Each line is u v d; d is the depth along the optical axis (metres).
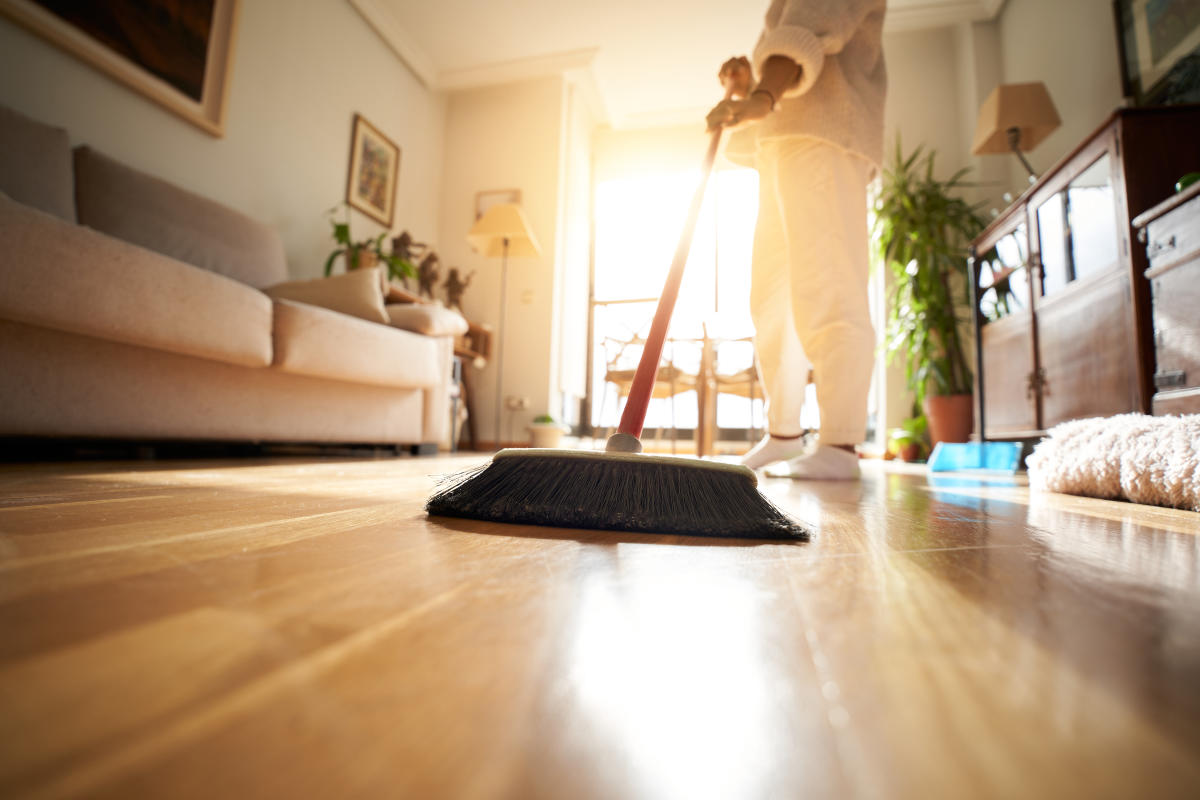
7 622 0.22
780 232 1.67
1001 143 3.32
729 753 0.13
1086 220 1.86
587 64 4.69
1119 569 0.37
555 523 0.52
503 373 4.64
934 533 0.53
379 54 4.29
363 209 4.09
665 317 0.87
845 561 0.39
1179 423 0.87
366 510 0.61
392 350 2.27
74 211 2.06
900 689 0.17
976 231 3.74
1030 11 3.71
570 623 0.24
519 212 4.27
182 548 0.38
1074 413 1.92
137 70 2.60
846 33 1.40
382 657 0.19
